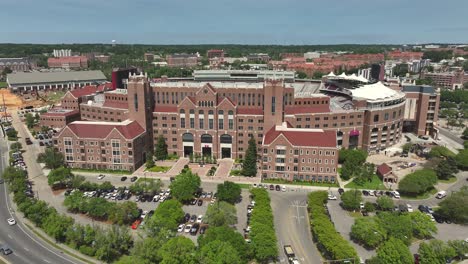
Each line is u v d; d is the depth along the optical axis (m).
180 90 187.50
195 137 185.62
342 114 189.50
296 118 183.12
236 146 184.50
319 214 117.31
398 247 95.12
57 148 175.25
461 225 122.88
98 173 168.25
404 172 171.00
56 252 105.25
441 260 96.19
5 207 134.00
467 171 176.75
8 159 190.25
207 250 92.62
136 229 117.88
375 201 140.25
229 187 137.12
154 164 178.12
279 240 112.00
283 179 159.75
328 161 154.25
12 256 102.69
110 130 170.38
